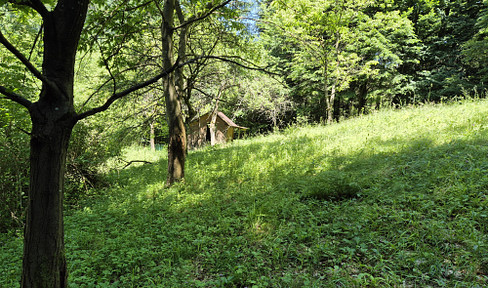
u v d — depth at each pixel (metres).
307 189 5.95
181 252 4.26
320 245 3.91
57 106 2.26
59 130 2.28
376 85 23.11
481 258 3.20
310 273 3.44
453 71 20.86
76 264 4.09
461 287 2.87
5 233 6.31
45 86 2.21
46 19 2.19
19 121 6.98
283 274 3.53
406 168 6.20
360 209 4.79
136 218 6.00
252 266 3.77
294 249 3.95
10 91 2.15
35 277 2.23
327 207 5.19
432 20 21.47
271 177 7.34
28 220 2.27
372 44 19.17
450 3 22.02
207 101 16.47
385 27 18.47
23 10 2.66
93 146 10.24
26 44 6.98
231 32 10.03
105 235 5.31
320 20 13.68
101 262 4.14
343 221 4.54
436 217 4.20
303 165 7.85
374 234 4.01
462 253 3.32
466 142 6.66
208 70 12.66
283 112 23.08
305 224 4.64
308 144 10.51
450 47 22.14
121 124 12.15
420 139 7.87
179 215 5.75
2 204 6.69
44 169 2.25
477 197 4.40
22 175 7.20
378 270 3.31
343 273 3.31
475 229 3.73
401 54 20.88
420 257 3.39
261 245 4.29
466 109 10.30
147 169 11.94
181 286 3.46
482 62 19.58
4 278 3.89
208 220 5.32
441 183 5.07
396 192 5.21
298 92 25.38
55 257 2.30
